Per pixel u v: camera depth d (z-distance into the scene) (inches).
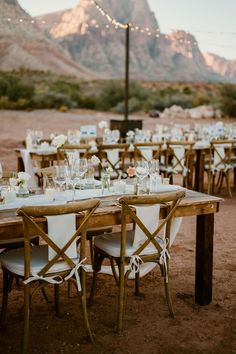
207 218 133.5
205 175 397.4
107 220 120.1
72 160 140.7
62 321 125.4
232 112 1118.4
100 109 1103.0
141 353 110.0
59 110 1020.5
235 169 334.6
